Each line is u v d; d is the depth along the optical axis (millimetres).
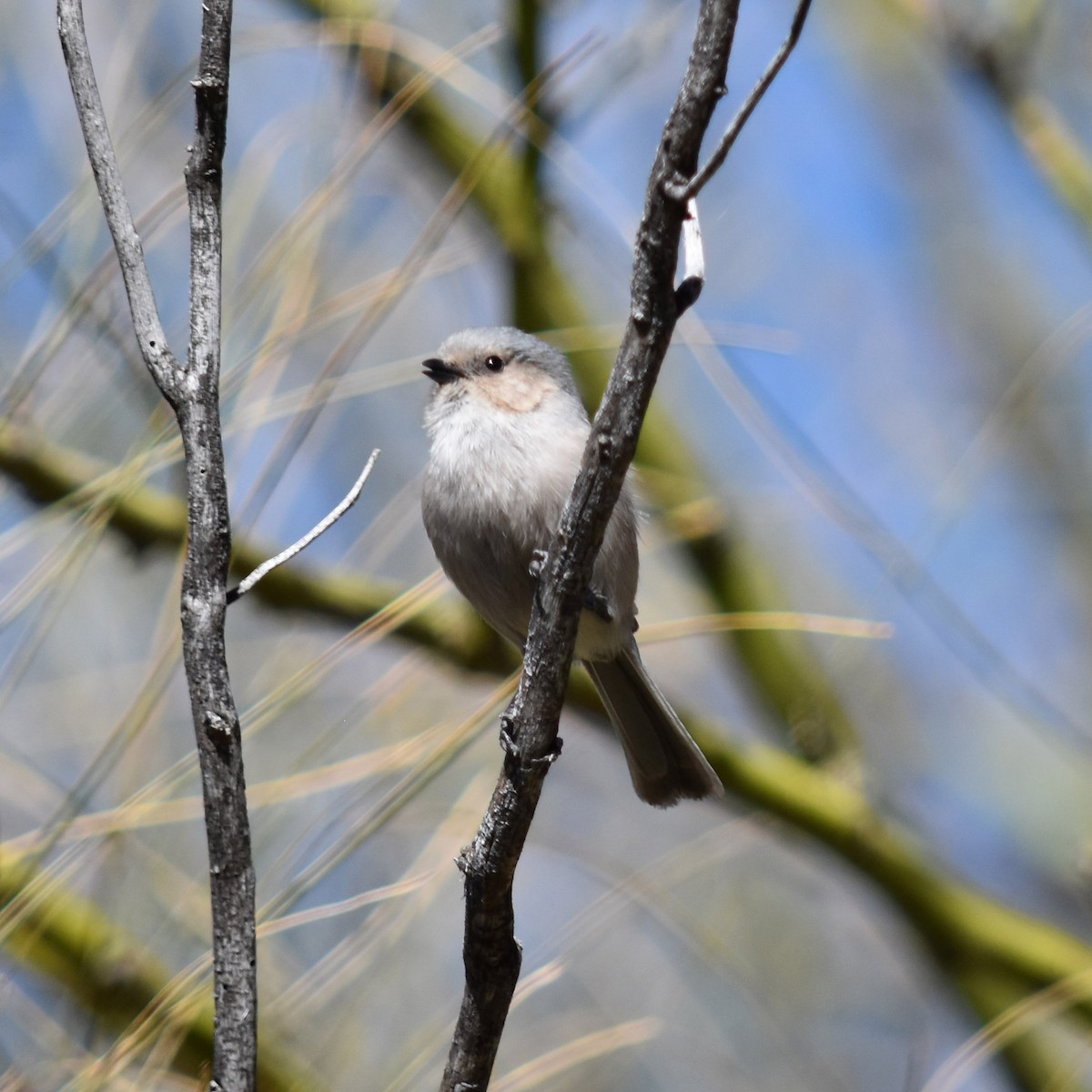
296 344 7289
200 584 4258
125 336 7363
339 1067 6961
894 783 12953
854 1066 10312
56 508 7305
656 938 9312
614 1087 8672
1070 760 12242
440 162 9781
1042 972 9023
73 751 8086
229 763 4195
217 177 4438
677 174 4203
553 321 9711
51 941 7043
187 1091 6258
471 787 7672
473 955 4840
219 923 4152
